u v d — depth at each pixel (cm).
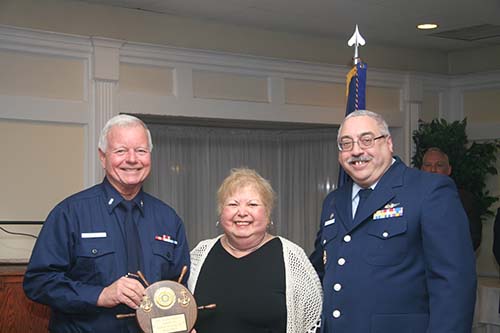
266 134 750
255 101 593
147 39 538
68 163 505
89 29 512
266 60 593
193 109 559
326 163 735
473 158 661
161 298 242
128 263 250
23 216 487
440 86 704
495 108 680
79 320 246
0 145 480
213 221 715
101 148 256
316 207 740
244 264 269
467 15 550
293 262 270
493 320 561
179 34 553
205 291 267
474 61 693
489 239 670
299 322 265
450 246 244
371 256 255
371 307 252
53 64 498
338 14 544
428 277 249
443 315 240
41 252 246
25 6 488
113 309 246
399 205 255
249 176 274
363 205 262
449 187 255
